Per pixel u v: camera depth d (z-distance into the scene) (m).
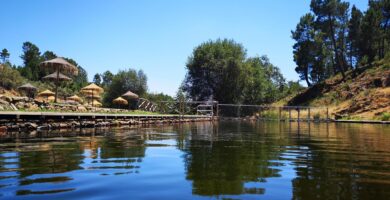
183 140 9.17
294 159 5.73
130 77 45.31
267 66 62.81
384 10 48.00
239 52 45.47
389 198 3.24
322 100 42.41
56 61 21.77
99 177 4.12
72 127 14.20
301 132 13.99
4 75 47.16
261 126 19.52
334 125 22.62
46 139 8.90
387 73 38.62
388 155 6.36
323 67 50.44
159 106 32.88
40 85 52.59
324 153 6.62
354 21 47.94
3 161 5.24
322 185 3.78
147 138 9.70
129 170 4.59
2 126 11.30
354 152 6.83
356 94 38.66
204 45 45.59
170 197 3.27
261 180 4.01
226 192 3.46
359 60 49.16
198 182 3.89
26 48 87.44
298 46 51.12
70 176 4.18
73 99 37.12
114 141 8.61
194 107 37.44
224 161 5.42
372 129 17.14
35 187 3.61
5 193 3.35
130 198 3.23
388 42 48.84
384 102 32.94
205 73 43.88
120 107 41.12
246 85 44.22
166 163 5.16
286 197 3.28
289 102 47.56
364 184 3.82
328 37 49.12
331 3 46.38
